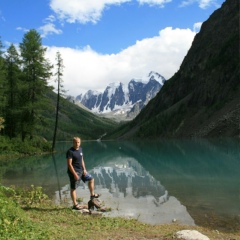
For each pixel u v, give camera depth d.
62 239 8.73
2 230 8.39
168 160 39.25
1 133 48.44
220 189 18.75
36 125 47.69
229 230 11.36
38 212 12.63
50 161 37.88
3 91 45.97
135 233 10.28
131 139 188.88
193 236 9.36
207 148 60.62
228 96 149.88
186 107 176.25
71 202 15.95
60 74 49.72
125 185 21.34
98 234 9.84
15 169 30.58
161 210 14.29
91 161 41.78
